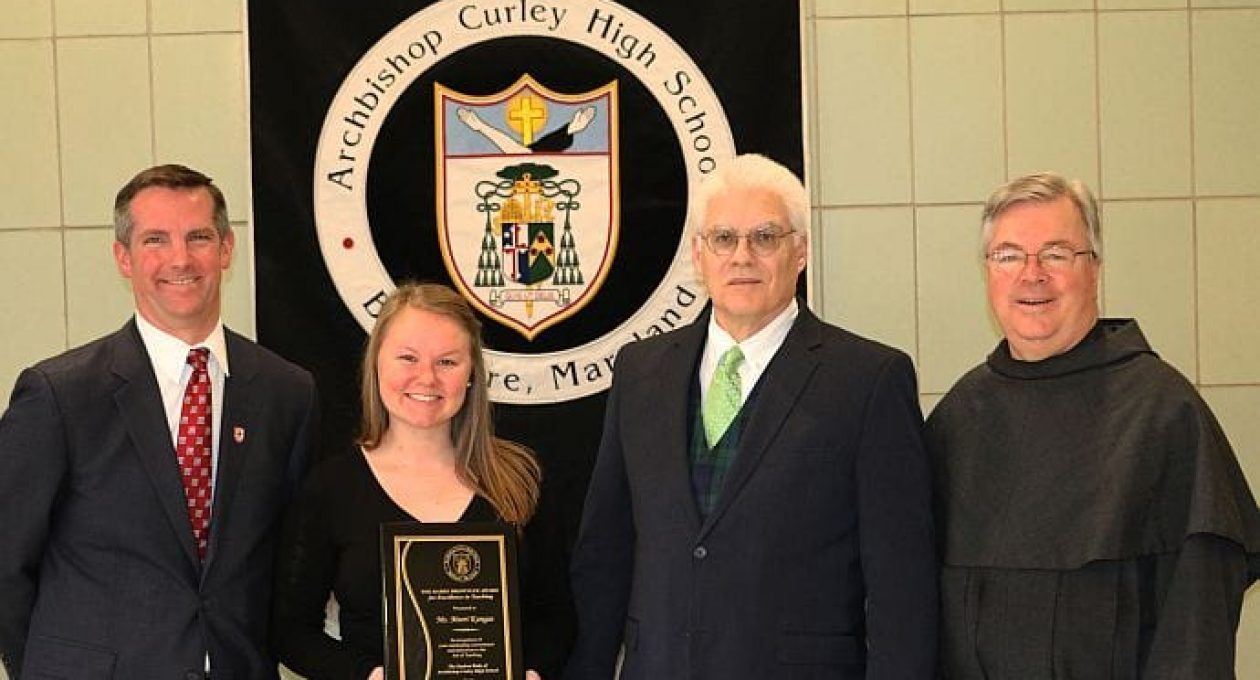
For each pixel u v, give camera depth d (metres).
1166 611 2.31
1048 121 4.01
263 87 3.90
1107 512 2.35
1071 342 2.52
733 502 2.56
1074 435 2.46
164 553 2.74
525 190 3.91
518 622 2.62
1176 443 2.37
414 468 2.76
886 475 2.54
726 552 2.55
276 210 3.89
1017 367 2.56
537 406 3.91
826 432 2.57
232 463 2.84
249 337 3.99
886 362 2.61
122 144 4.00
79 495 2.76
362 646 2.66
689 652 2.54
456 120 3.91
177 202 2.81
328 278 3.90
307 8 3.90
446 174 3.91
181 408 2.85
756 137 3.89
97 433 2.77
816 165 4.00
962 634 2.48
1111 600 2.34
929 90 4.00
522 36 3.91
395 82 3.91
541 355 3.91
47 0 3.99
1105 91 4.01
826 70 4.00
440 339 2.69
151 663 2.70
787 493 2.55
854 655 2.57
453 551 2.62
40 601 2.77
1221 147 4.02
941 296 4.01
